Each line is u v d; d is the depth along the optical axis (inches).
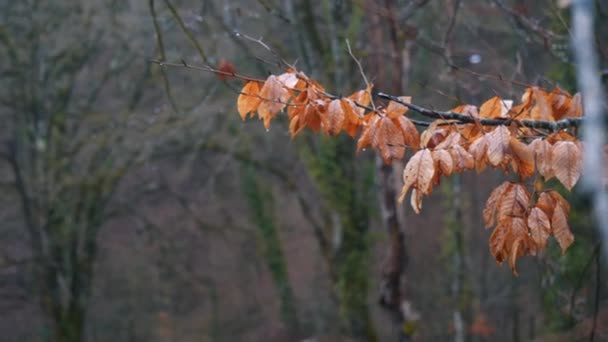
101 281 845.8
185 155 669.9
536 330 514.3
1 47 593.6
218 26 469.4
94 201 615.5
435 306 715.4
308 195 706.2
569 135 170.4
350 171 542.6
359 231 545.0
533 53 362.6
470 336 643.5
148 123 528.1
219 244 909.2
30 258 620.7
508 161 163.9
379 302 451.2
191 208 685.3
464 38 405.4
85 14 584.4
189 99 521.3
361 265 549.3
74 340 638.5
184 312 912.3
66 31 588.1
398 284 443.8
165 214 758.5
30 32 577.9
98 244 721.0
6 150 721.6
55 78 597.9
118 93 610.9
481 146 161.5
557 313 356.8
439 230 740.7
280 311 816.9
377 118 168.9
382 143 167.0
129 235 765.9
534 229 164.2
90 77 624.7
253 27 512.1
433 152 162.6
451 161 160.9
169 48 525.0
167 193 677.9
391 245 438.9
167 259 727.7
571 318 308.2
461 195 649.0
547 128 172.2
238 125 540.4
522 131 171.0
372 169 545.3
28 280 679.7
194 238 737.6
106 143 563.5
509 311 637.9
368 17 409.4
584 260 330.6
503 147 157.9
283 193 762.8
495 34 393.4
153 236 682.2
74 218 617.3
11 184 619.8
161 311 880.9
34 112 601.6
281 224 854.5
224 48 476.4
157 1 473.1
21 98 599.8
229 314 921.5
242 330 907.4
